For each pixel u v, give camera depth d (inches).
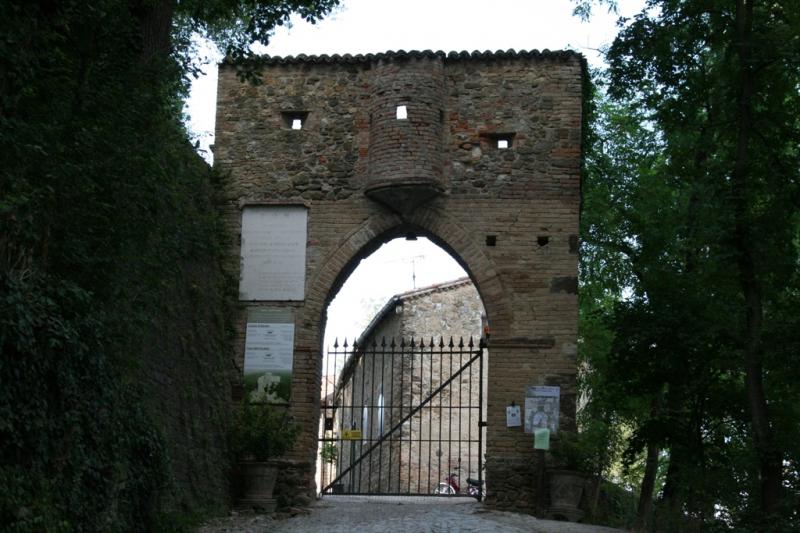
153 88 499.2
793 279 647.8
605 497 831.1
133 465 509.4
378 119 781.9
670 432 670.5
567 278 764.0
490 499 735.7
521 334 757.9
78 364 444.1
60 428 429.1
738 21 636.1
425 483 1196.5
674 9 668.7
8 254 420.2
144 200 496.4
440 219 778.8
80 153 455.8
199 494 660.1
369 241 783.7
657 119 709.9
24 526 383.6
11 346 395.9
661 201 824.9
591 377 892.6
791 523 565.0
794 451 599.2
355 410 1475.1
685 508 676.1
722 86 647.1
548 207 776.9
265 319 779.4
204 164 776.3
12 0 435.2
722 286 652.1
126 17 493.7
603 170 915.4
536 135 788.6
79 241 466.9
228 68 821.2
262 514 701.9
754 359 611.8
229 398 754.2
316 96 810.8
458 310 1253.7
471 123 792.3
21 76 423.2
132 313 507.8
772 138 648.4
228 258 784.3
